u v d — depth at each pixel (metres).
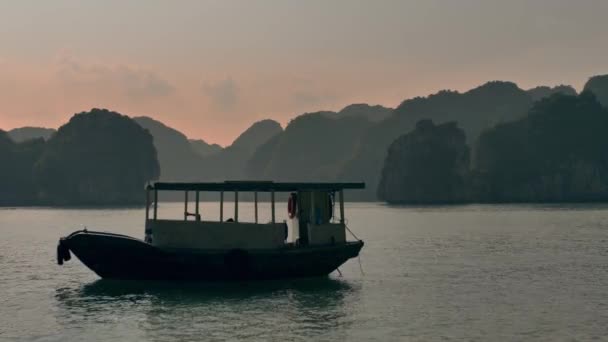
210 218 134.00
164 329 22.45
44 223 116.00
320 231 33.06
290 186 32.47
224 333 21.81
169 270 30.53
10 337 21.59
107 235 30.72
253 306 26.38
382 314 24.80
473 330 22.03
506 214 149.38
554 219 116.62
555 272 37.31
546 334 21.38
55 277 36.22
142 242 30.08
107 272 31.16
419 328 22.41
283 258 31.12
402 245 59.31
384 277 35.38
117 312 25.38
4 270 39.59
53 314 25.19
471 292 30.06
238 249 30.34
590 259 44.44
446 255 48.53
